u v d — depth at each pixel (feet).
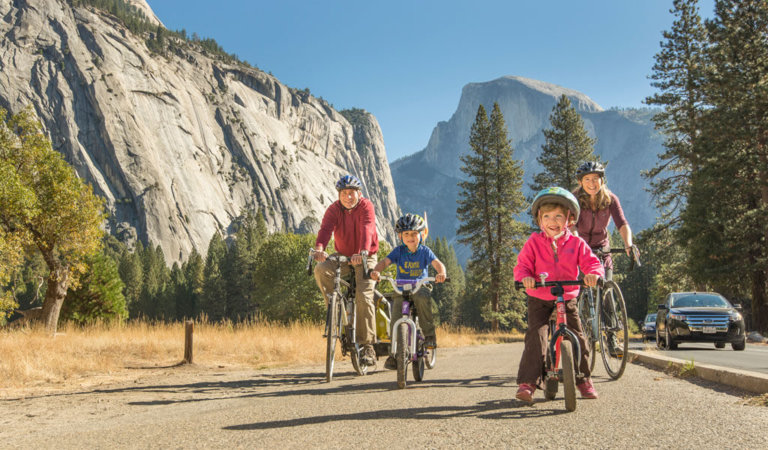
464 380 17.48
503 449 7.76
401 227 18.40
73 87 497.05
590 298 16.75
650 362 20.10
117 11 640.58
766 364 23.80
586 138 140.56
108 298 114.21
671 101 107.96
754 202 90.07
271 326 48.47
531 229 136.26
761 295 86.58
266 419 11.03
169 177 526.16
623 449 7.59
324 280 20.30
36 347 32.94
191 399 16.20
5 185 63.62
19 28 497.05
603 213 18.47
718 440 7.91
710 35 93.86
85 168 477.77
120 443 9.32
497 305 139.74
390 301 21.04
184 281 376.68
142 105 537.24
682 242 91.56
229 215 571.28
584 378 12.07
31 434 11.06
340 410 11.71
